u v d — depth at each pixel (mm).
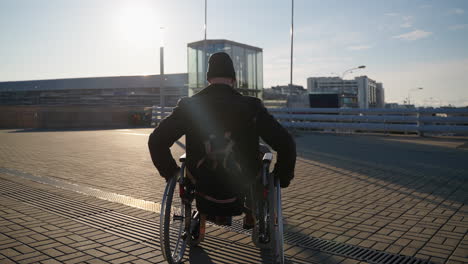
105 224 4039
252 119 2645
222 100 2652
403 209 4605
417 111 15945
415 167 7777
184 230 3064
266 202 3105
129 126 23781
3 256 3156
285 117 18734
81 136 15242
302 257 3146
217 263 3029
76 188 5797
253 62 23469
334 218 4258
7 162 8344
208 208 2691
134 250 3322
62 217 4289
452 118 15383
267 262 3057
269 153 3057
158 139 2635
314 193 5504
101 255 3199
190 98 2727
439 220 4145
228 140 2605
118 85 79188
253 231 3352
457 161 8609
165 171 2725
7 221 4121
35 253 3230
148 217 4301
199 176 2684
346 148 11359
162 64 25266
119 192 5547
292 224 4043
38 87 85375
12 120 22969
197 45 22359
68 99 83312
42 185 5996
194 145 2678
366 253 3236
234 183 2654
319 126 17719
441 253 3217
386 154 9891
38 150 10570
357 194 5422
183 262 3035
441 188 5781
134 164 8195
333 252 3258
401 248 3342
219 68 2740
